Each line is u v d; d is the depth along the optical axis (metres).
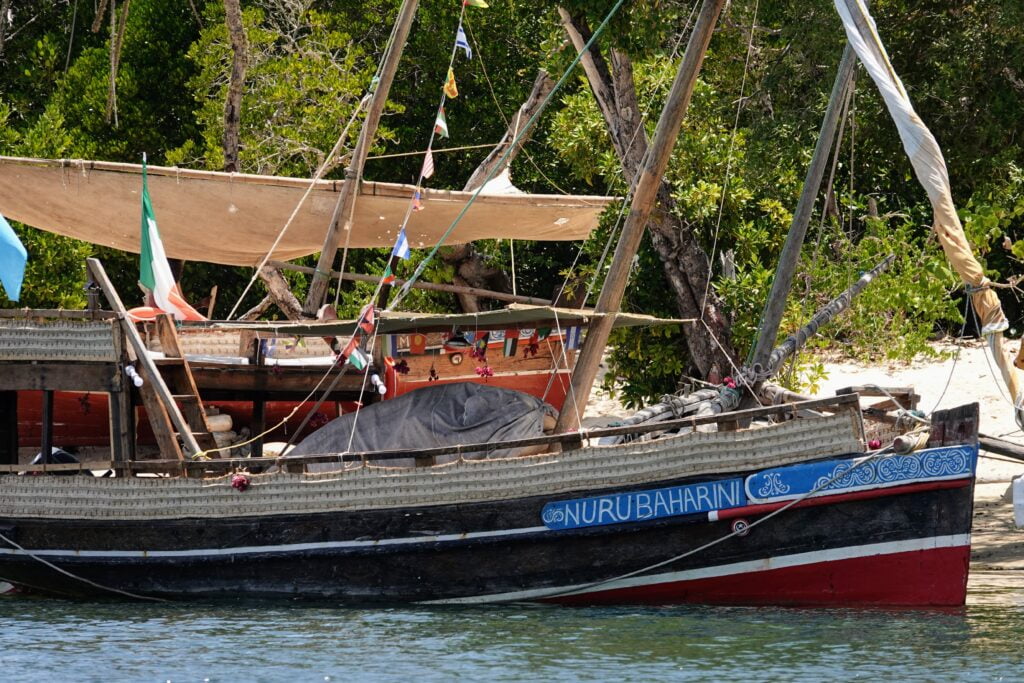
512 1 81.81
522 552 32.47
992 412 57.69
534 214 48.94
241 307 90.38
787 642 28.27
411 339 42.00
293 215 45.44
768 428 30.95
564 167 76.25
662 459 31.50
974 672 25.56
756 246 49.25
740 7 57.09
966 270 31.67
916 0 53.00
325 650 28.75
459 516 32.78
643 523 31.55
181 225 47.00
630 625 30.25
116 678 26.88
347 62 75.69
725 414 31.20
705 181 49.62
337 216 45.34
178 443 36.19
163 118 91.12
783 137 50.66
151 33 88.75
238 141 63.09
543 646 28.48
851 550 30.58
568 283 53.06
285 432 46.06
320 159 72.25
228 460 34.44
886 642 28.05
